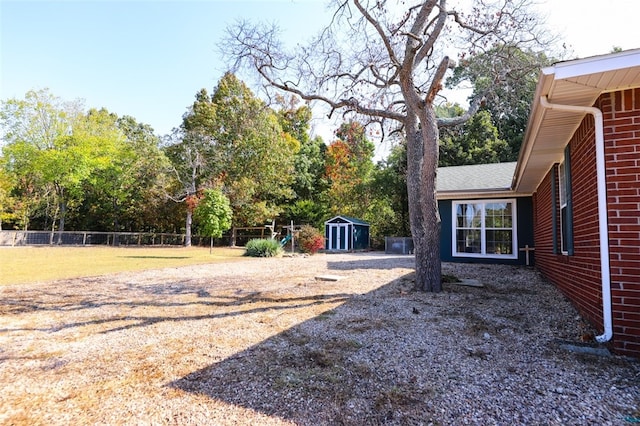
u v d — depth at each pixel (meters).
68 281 7.70
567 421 1.98
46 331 3.97
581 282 4.35
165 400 2.30
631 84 3.18
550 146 5.29
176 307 5.12
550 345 3.25
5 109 23.33
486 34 7.16
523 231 9.96
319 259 13.62
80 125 25.00
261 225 25.95
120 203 27.64
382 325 3.98
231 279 7.95
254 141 24.45
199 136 24.03
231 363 2.93
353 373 2.69
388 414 2.09
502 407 2.14
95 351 3.29
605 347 3.14
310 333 3.73
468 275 7.86
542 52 7.30
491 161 18.98
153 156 25.38
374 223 24.67
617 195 3.21
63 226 26.42
